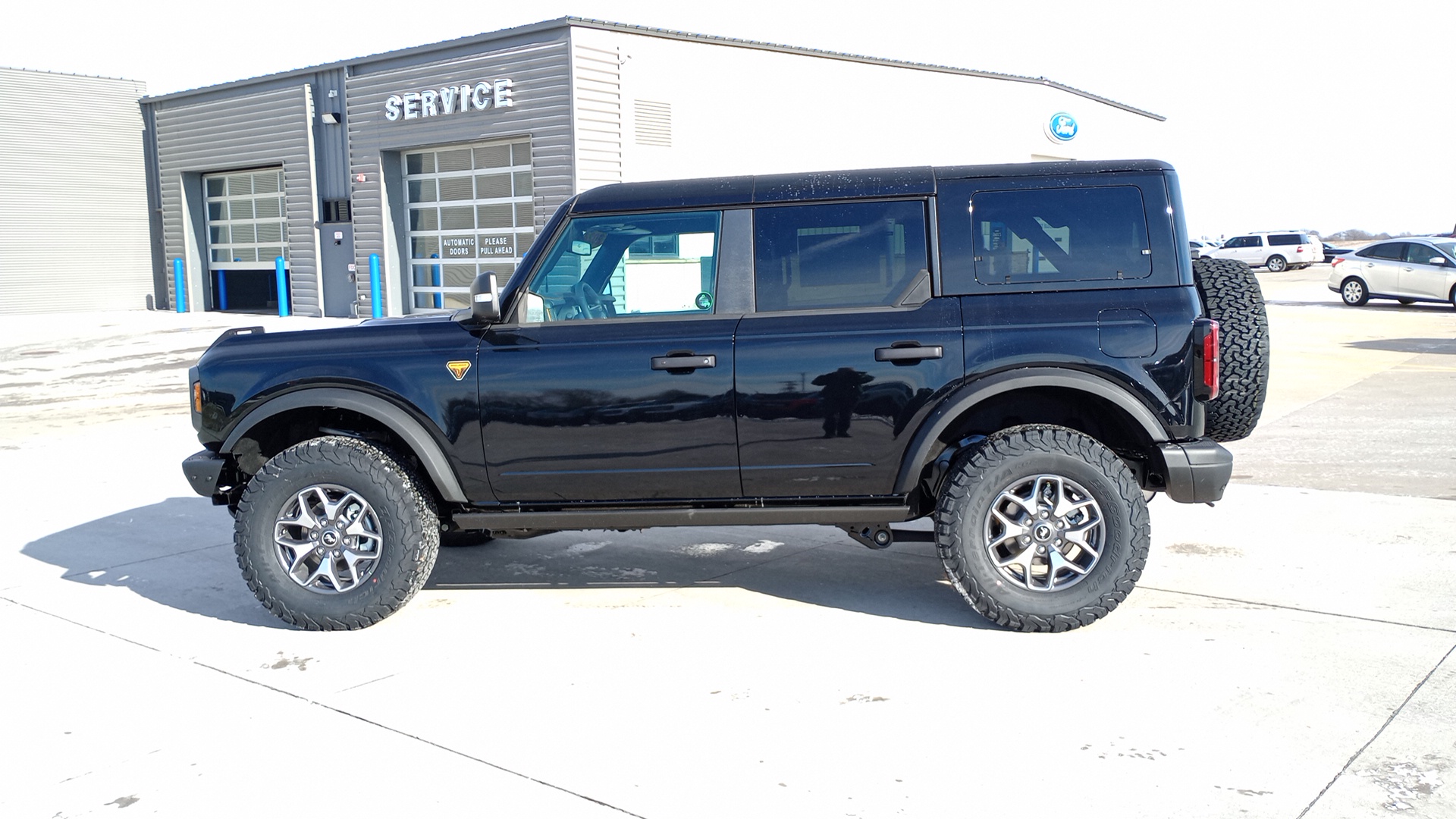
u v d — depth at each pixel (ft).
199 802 10.71
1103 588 14.69
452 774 11.17
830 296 15.42
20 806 10.73
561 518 15.90
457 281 73.72
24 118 89.20
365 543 16.44
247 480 17.44
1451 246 75.36
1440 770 10.75
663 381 15.37
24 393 46.14
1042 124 95.25
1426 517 21.04
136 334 71.61
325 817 10.36
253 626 16.26
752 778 10.93
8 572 19.43
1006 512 15.10
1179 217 14.88
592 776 11.07
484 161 70.69
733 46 71.26
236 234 90.38
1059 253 14.99
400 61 73.10
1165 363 14.47
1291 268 138.82
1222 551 18.98
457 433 15.75
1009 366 14.73
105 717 12.85
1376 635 14.56
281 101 81.20
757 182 15.78
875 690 13.14
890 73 81.76
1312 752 11.19
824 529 21.99
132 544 21.30
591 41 64.13
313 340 16.35
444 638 15.55
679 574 18.70
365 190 76.23
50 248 91.30
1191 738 11.58
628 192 15.87
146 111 94.17
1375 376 42.70
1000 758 11.22
